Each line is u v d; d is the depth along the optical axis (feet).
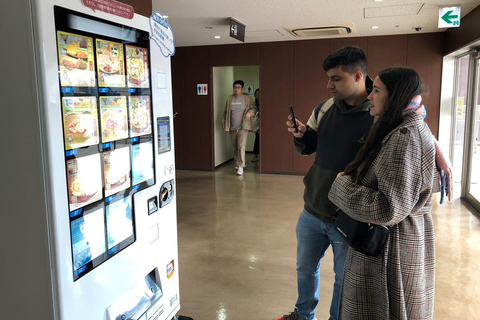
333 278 9.73
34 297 3.91
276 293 8.96
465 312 8.05
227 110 23.43
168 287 5.85
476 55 15.48
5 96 3.61
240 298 8.75
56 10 3.58
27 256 3.84
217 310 8.25
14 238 3.85
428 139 4.35
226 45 23.38
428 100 20.38
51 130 3.58
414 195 4.22
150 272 5.62
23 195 3.73
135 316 4.95
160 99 5.42
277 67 22.58
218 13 15.12
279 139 23.20
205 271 10.16
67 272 3.86
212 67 24.04
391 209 4.14
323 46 21.61
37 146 3.59
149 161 5.20
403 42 20.35
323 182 6.11
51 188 3.63
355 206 4.46
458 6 13.89
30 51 3.46
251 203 16.84
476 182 15.96
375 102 4.66
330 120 6.20
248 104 23.18
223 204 16.72
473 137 16.17
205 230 13.37
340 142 5.95
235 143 23.89
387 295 4.44
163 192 5.57
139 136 4.94
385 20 16.61
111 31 4.34
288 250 11.53
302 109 22.53
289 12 15.02
